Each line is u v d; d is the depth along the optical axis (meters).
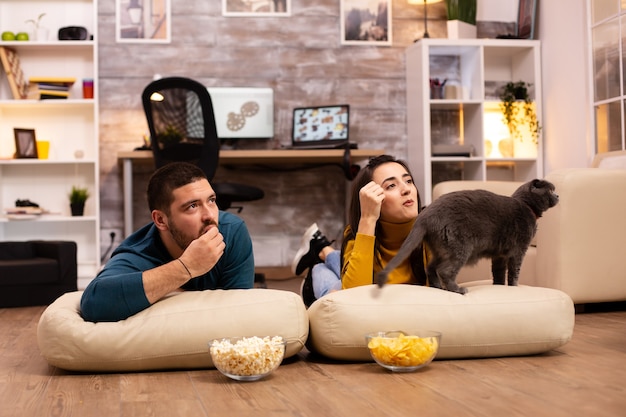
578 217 3.49
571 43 5.38
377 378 2.01
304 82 6.14
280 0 6.12
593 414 1.59
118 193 5.99
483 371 2.07
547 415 1.59
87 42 5.79
